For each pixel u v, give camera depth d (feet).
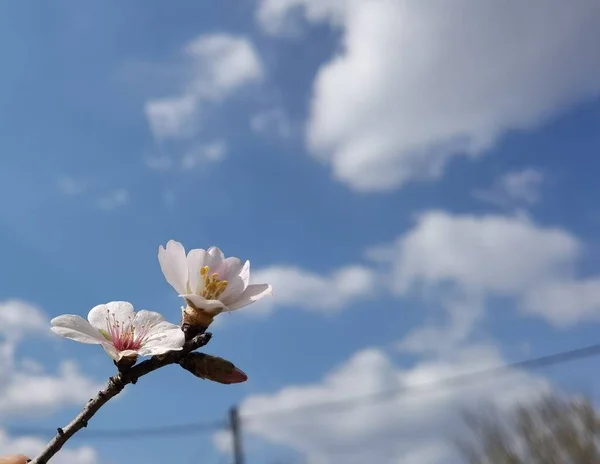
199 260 0.79
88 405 0.70
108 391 0.71
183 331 0.76
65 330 0.71
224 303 0.78
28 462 0.68
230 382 0.75
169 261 0.78
